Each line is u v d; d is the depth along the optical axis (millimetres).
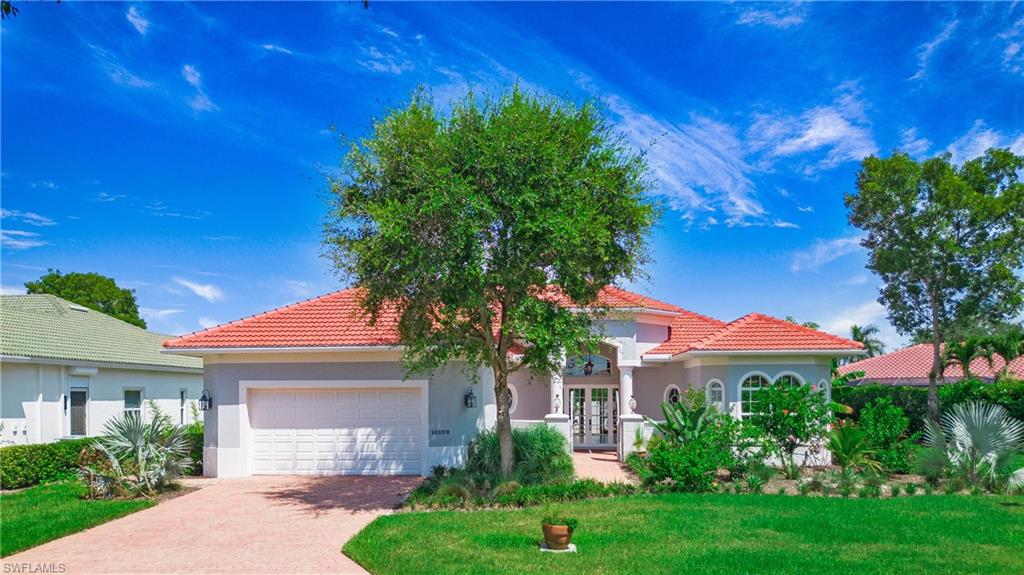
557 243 13148
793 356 20688
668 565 9633
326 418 19078
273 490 16672
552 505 13945
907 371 40875
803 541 10898
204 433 19188
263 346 18438
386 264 13773
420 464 18672
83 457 16219
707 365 21578
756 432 16656
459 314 15281
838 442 17719
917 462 17047
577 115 14758
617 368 25672
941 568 9383
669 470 15578
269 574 9836
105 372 24453
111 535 12312
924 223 31938
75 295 50000
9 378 20156
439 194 13156
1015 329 30750
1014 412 26766
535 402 25438
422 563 9883
